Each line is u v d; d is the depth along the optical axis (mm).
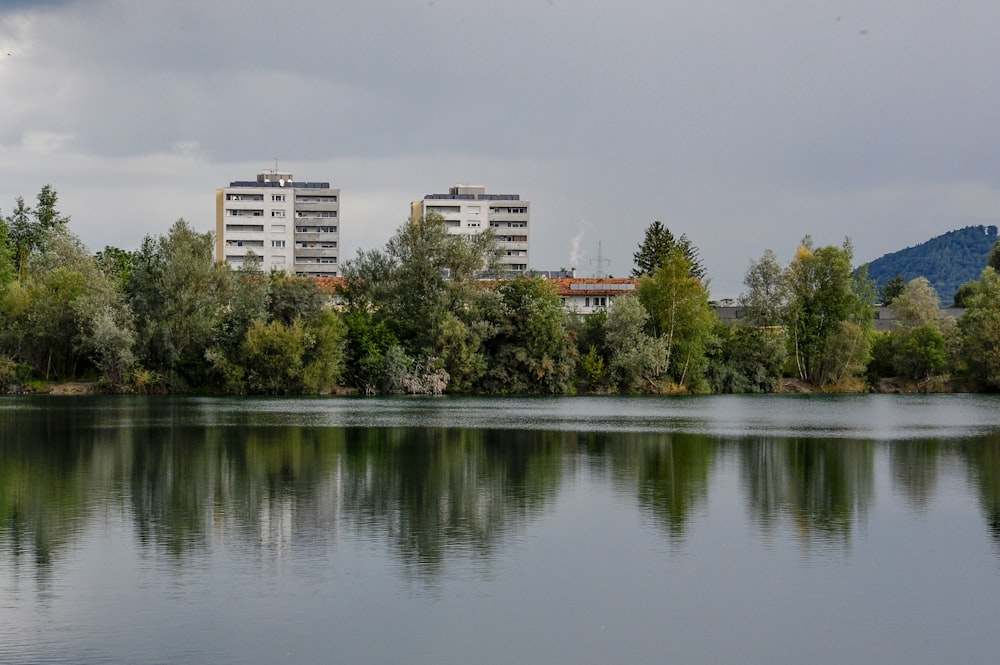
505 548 36125
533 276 144250
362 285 140625
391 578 32094
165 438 71375
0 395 121688
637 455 62906
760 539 37906
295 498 45812
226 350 124375
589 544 36844
